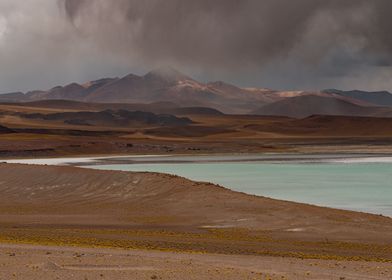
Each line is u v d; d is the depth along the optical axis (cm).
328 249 2406
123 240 2531
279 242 2611
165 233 2870
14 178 4778
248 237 2769
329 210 3503
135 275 1464
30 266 1580
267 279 1434
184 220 3356
